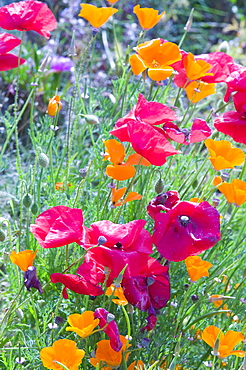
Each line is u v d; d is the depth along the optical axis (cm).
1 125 176
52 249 119
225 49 137
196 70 116
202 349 121
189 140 109
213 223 102
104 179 130
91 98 142
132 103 133
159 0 296
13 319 113
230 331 100
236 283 125
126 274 98
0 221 105
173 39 288
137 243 101
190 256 102
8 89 197
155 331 114
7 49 122
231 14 323
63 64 198
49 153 133
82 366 111
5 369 111
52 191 130
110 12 124
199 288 120
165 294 105
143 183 123
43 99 203
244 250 127
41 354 95
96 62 225
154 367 106
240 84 115
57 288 118
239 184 108
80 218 100
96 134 169
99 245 96
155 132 101
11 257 100
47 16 123
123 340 101
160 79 112
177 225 102
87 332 96
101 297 113
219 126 117
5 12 122
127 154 118
